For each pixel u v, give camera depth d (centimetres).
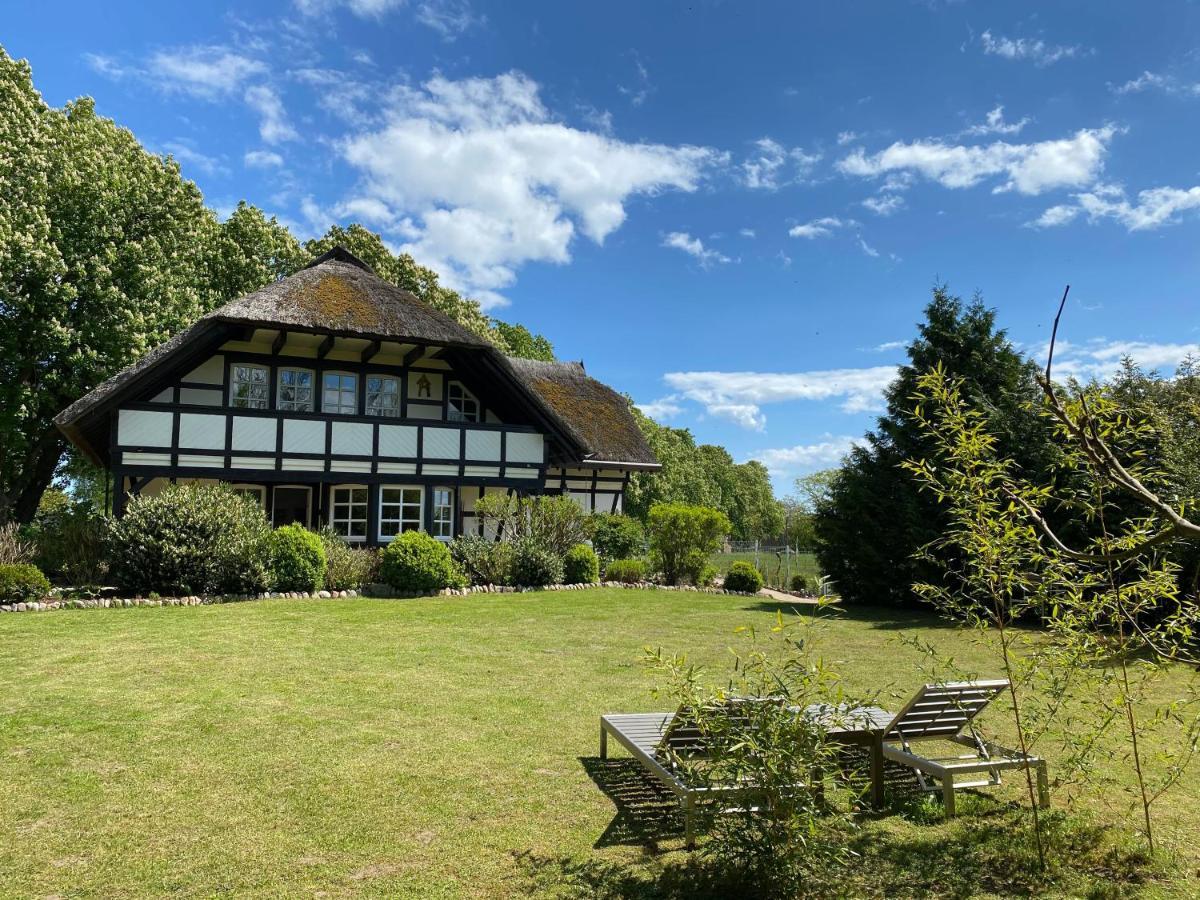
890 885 380
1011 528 397
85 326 2052
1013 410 1466
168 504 1352
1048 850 419
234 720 635
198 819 445
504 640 1040
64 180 2036
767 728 367
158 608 1228
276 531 1445
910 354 1698
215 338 1678
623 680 812
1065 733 483
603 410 2731
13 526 1494
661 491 4894
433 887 371
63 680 755
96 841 414
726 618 1332
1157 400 1161
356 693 732
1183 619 408
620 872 390
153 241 2188
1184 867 400
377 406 1978
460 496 2050
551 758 562
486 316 3600
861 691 785
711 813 406
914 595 1617
